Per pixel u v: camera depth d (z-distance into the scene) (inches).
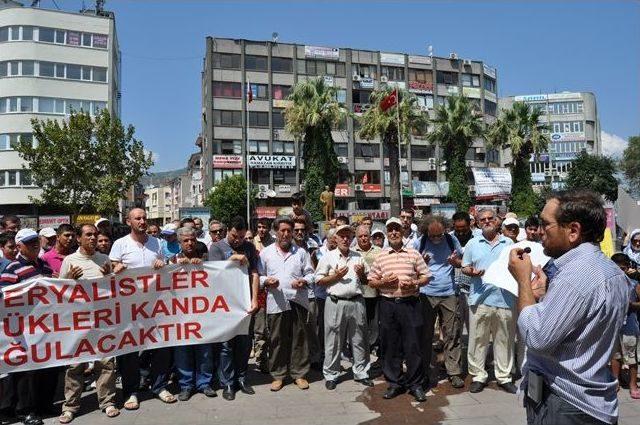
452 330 235.5
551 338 86.6
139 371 220.7
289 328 233.6
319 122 1238.3
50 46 1568.7
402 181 2026.3
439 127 1503.4
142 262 222.5
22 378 197.3
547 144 1561.3
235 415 197.6
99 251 231.9
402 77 2106.3
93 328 207.3
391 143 1375.5
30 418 195.0
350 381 240.4
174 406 209.5
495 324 224.1
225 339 221.1
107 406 202.2
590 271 86.4
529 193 1573.6
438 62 2175.2
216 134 1818.4
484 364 225.8
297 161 1878.7
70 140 1069.1
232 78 1849.2
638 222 370.9
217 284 225.8
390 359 219.0
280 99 1902.1
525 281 97.5
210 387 225.0
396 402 210.2
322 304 275.7
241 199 1621.6
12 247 229.8
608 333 87.0
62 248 238.4
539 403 93.1
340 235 231.3
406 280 215.3
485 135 1633.9
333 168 1256.8
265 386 235.8
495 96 2369.6
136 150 1138.7
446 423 186.4
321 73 1968.5
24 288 201.5
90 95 1619.1
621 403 205.0
